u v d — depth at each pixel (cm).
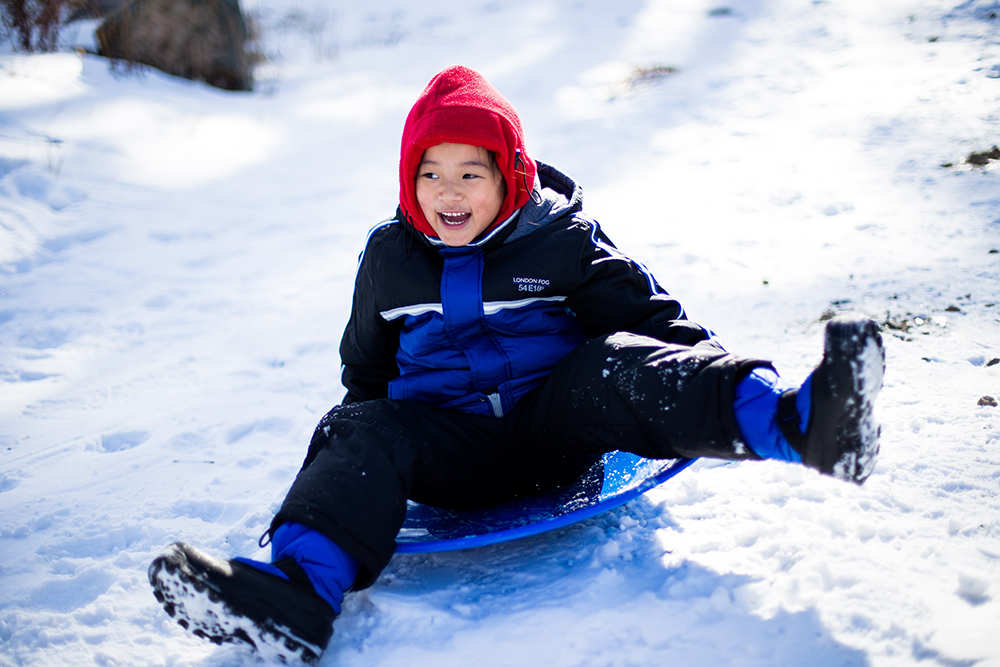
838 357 136
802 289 318
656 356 170
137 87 694
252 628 148
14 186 491
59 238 459
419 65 876
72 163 538
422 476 182
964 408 219
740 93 614
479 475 193
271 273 422
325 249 448
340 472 166
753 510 188
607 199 457
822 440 145
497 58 851
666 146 533
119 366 332
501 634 159
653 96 641
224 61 793
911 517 177
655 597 163
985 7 696
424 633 163
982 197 367
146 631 172
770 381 158
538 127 615
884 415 222
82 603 186
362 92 792
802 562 165
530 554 188
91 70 701
